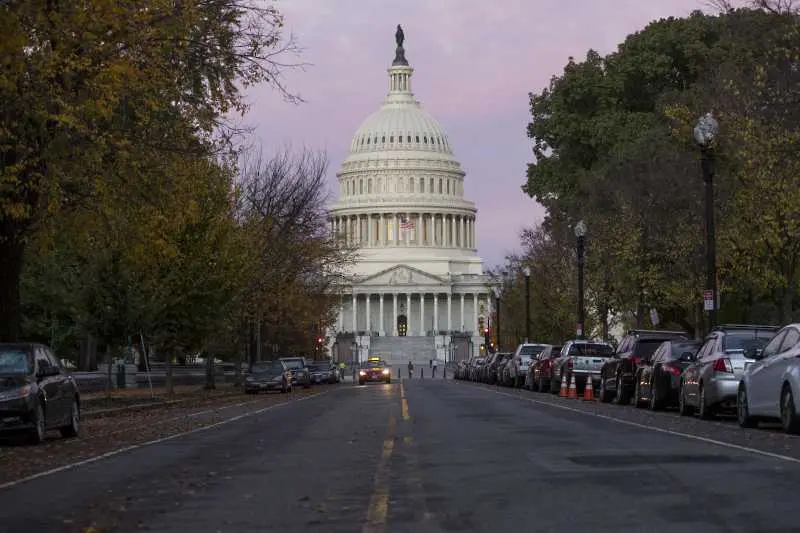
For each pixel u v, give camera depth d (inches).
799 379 981.2
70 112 1060.5
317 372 4261.8
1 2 970.1
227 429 1246.9
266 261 2935.5
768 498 569.9
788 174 1695.4
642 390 1584.6
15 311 1314.0
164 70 1171.3
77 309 2117.4
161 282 2199.8
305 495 622.2
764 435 1011.9
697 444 914.1
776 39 1895.9
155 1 1104.8
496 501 582.2
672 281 2485.2
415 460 816.9
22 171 1165.7
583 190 3499.0
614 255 2687.0
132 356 3917.3
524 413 1486.2
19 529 515.8
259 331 3371.1
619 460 781.3
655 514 523.5
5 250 1294.3
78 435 1189.7
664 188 2541.8
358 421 1354.6
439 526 501.7
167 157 1250.6
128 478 733.3
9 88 988.6
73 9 1030.4
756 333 1269.7
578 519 513.7
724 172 2140.7
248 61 1237.7
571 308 3265.3
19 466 840.3
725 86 2036.2
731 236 1812.3
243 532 495.5
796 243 1729.8
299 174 3179.1
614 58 3737.7
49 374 1104.8
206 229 2267.5
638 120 3521.2
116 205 1234.6
